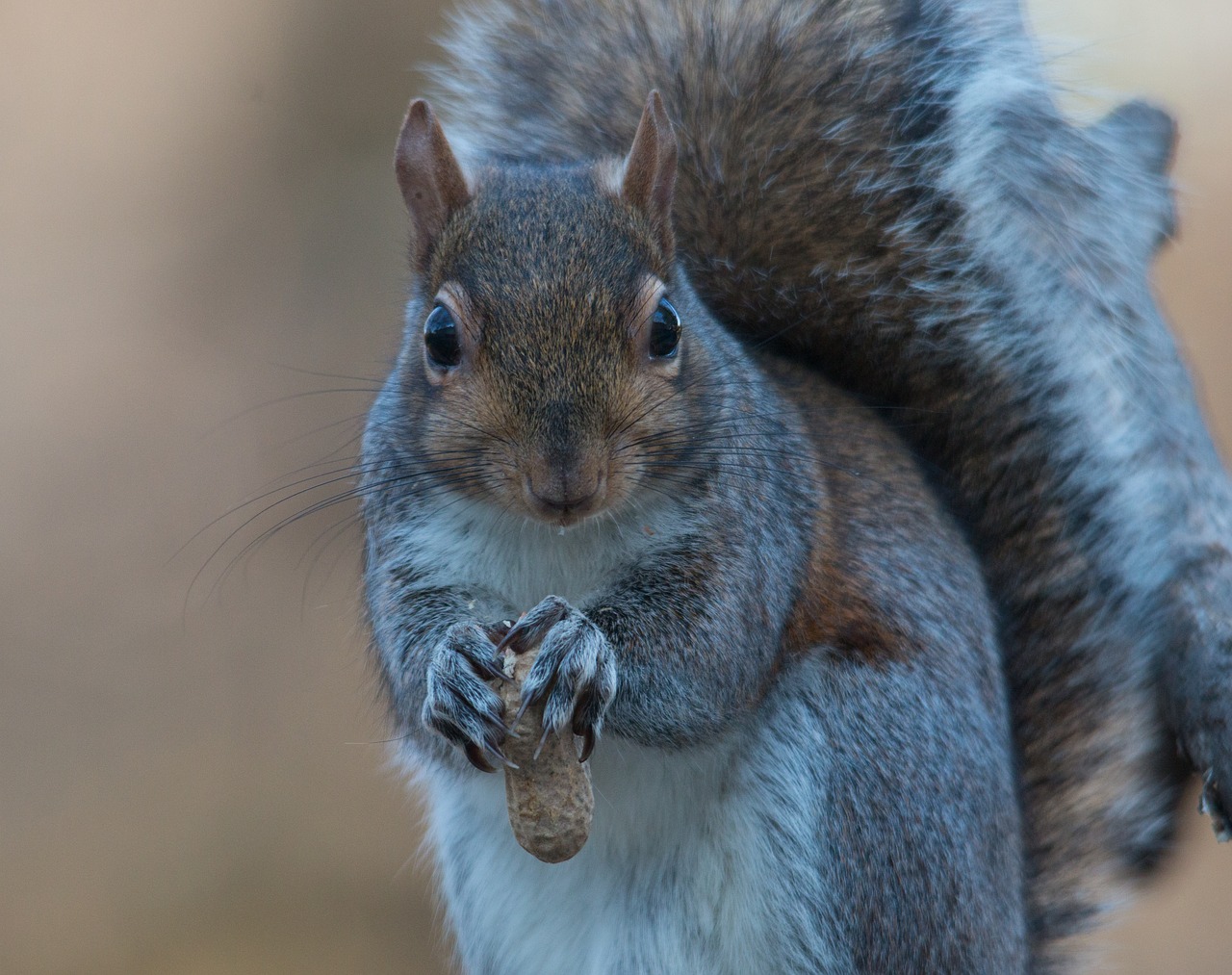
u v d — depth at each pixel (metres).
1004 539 2.68
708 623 2.63
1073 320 2.68
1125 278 2.68
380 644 2.65
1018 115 2.68
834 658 2.64
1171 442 2.67
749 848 2.64
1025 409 2.68
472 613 2.64
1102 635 2.67
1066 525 2.67
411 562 2.64
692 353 2.63
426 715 2.62
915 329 2.68
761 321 2.69
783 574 2.64
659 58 2.71
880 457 2.67
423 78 3.69
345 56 3.69
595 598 2.63
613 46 2.71
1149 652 2.67
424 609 2.64
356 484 2.66
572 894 2.66
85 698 3.12
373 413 2.65
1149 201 2.69
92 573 3.30
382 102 3.70
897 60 2.69
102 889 2.86
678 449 2.62
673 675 2.63
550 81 2.71
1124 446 2.67
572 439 2.61
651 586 2.63
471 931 2.67
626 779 2.65
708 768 2.65
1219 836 2.65
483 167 2.65
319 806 2.99
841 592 2.65
